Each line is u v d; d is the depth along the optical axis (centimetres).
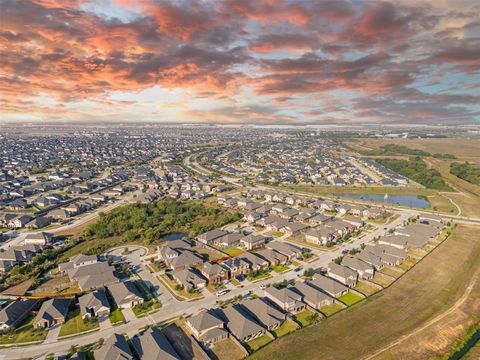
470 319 9144
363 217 18700
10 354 7519
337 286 10419
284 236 15500
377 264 12194
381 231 16300
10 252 12525
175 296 10125
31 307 9256
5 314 8456
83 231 15900
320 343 8012
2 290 10306
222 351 7738
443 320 9025
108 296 10012
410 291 10550
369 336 8300
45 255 12662
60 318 8700
